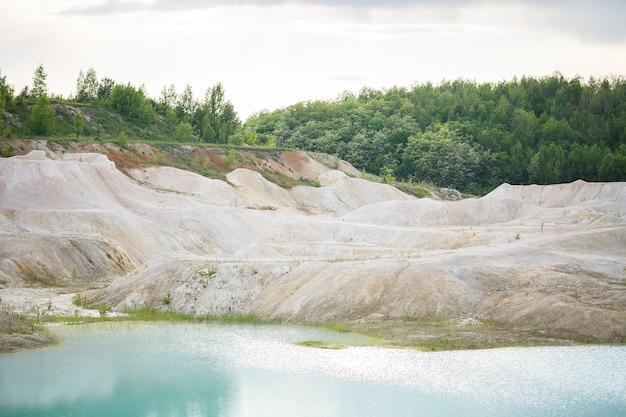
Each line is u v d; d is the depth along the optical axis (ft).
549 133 560.61
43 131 362.33
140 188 312.09
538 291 156.25
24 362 122.31
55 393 105.91
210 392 106.42
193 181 348.38
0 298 179.22
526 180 525.34
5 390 107.55
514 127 586.86
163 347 133.59
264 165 420.77
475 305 155.53
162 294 177.58
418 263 168.14
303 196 395.34
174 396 104.88
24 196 259.19
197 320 162.50
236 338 141.18
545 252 180.24
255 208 339.77
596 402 102.17
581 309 143.74
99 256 231.30
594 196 372.58
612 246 196.75
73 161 296.30
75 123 371.76
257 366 119.44
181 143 400.88
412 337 138.62
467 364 120.47
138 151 365.81
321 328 151.02
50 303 170.81
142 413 98.12
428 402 102.22
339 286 164.76
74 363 121.80
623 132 554.46
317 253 216.74
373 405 100.42
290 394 105.60
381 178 481.05
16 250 219.61
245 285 175.32
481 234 230.48
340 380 111.96
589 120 581.53
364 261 176.45
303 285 169.68
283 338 141.08
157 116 474.08
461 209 290.97
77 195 269.64
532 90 652.07
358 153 553.64
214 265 181.37
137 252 250.16
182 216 290.56
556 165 508.94
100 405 100.48
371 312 157.79
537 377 113.19
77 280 219.41
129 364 121.19
